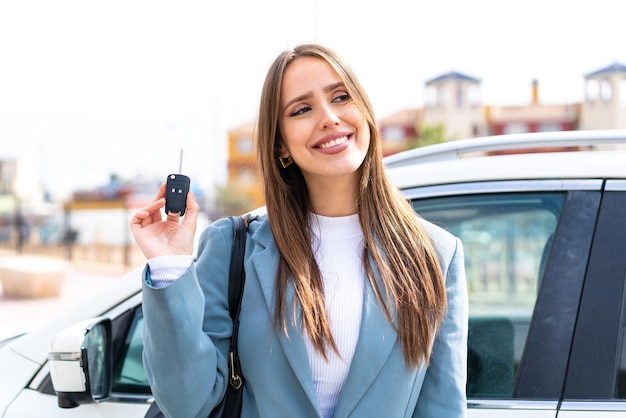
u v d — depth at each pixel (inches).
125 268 626.2
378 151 70.6
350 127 68.6
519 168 79.0
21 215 800.9
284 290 65.9
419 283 67.3
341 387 66.3
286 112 68.6
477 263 89.8
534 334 73.8
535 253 80.3
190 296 62.7
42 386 81.9
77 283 559.2
